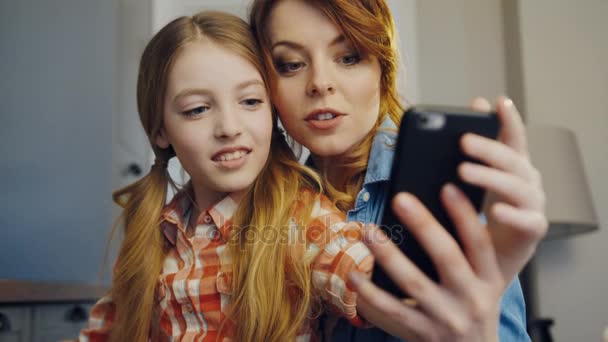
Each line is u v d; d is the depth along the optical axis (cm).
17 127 213
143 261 79
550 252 220
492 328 39
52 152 212
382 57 73
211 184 70
